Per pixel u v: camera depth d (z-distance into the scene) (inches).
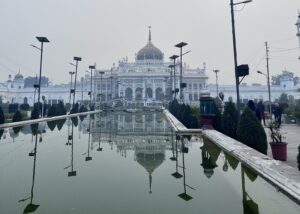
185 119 717.9
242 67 466.3
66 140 505.7
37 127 759.1
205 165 295.1
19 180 234.7
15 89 3597.4
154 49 3833.7
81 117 1286.9
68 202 180.7
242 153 313.6
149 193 200.8
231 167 285.1
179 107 951.6
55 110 1245.1
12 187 214.1
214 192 203.5
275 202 180.7
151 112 1894.7
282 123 802.2
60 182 229.3
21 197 190.4
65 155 356.5
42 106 1227.2
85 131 667.4
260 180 234.2
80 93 3634.4
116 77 3676.2
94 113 1745.8
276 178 219.0
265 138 350.9
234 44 487.2
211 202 181.8
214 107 593.3
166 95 3511.3
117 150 396.2
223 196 194.4
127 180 235.9
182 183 227.3
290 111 894.4
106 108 2327.8
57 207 171.6
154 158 335.9
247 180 235.6
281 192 200.2
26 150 394.9
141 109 2219.5
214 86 3474.4
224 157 337.4
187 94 3686.0
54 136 565.0
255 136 353.1
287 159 309.4
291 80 3380.9
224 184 224.4
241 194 198.1
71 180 235.3
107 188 213.2
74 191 204.2
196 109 908.0
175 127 679.7
